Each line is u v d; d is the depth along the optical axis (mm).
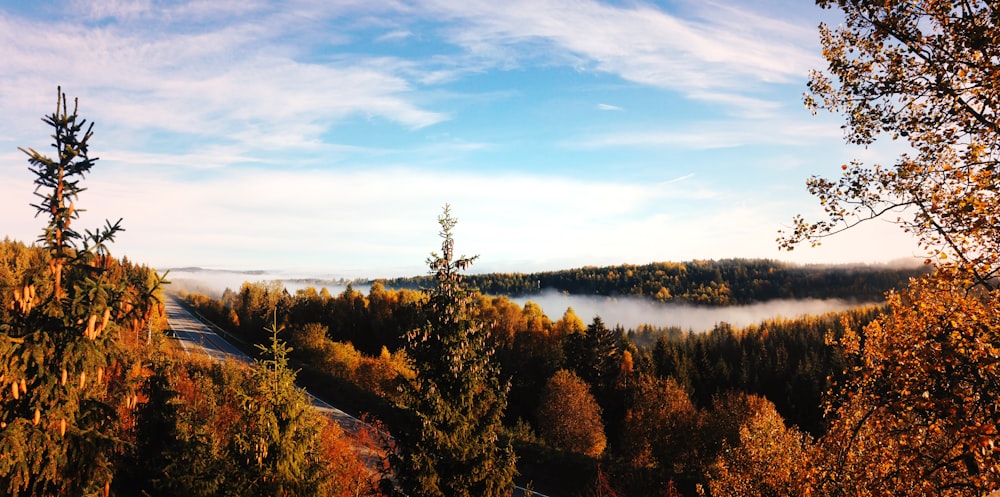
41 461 9242
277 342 15875
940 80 8688
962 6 8531
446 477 14953
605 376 78438
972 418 7051
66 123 9375
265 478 14625
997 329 7129
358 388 60594
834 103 10477
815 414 71750
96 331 9281
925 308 8102
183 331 116375
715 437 46719
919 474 8102
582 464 38438
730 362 98375
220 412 28875
